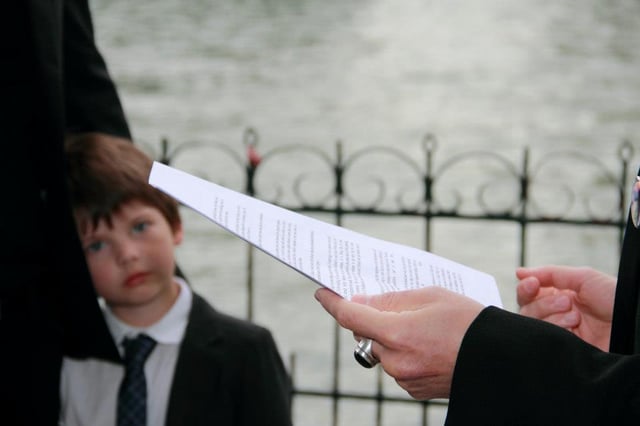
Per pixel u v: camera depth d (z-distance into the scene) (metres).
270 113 11.19
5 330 2.54
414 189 8.52
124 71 13.05
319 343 5.93
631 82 12.58
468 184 8.79
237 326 2.67
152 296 2.62
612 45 14.77
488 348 1.45
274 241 1.63
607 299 1.86
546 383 1.41
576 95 12.00
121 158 2.66
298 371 5.59
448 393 1.54
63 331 2.58
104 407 2.63
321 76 13.05
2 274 2.40
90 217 2.59
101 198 2.58
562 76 12.98
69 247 2.46
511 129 10.64
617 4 17.80
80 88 2.83
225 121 10.82
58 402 2.61
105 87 2.86
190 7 17.61
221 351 2.61
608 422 1.35
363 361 1.60
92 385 2.66
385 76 13.09
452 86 12.57
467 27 16.44
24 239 2.42
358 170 9.10
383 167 9.22
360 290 1.61
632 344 1.53
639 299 1.50
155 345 2.64
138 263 2.59
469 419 1.43
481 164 9.40
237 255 7.19
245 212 1.68
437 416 5.18
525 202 4.15
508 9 17.84
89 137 2.71
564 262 7.02
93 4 17.59
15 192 2.41
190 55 14.07
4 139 2.39
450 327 1.52
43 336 2.57
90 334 2.54
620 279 1.55
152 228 2.63
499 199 8.38
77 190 2.61
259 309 6.34
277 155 9.54
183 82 12.48
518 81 12.77
